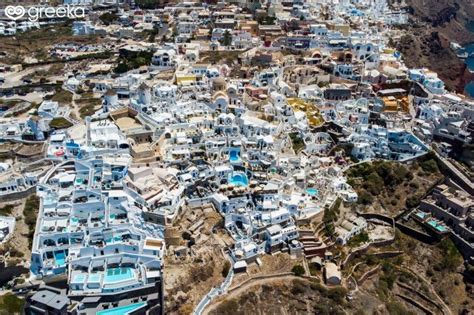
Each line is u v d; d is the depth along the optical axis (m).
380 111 164.62
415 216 124.25
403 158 141.12
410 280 111.25
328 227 114.19
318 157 139.88
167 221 102.00
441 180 134.00
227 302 92.19
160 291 90.25
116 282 90.06
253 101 159.00
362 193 128.50
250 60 194.75
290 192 119.88
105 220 101.44
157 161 121.62
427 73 192.38
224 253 101.62
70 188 109.06
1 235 99.25
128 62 197.25
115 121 138.38
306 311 96.31
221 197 110.69
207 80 170.75
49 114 143.38
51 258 95.50
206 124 139.00
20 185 110.31
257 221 108.06
